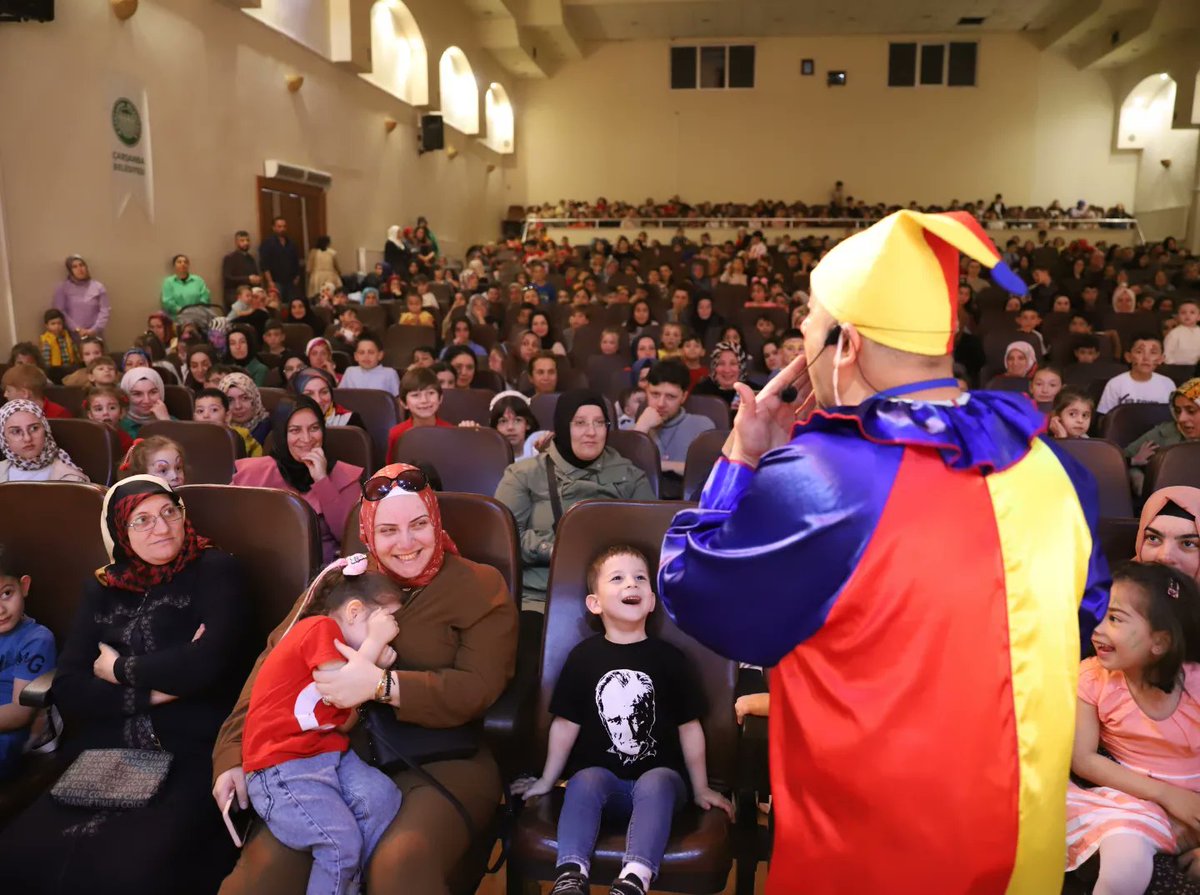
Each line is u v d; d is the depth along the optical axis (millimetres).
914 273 1016
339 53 11672
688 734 1809
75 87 7152
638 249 16906
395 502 1853
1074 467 1069
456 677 1795
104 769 1733
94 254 7438
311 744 1670
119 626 1944
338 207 12086
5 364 5809
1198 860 1568
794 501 1006
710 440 3262
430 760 1771
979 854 965
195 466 3465
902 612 972
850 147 19906
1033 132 19547
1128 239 18500
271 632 2002
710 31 19375
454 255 16953
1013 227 18500
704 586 1068
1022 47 19328
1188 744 1686
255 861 1579
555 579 2006
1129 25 16938
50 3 6387
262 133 10109
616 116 20266
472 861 1760
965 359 7352
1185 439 3518
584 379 5703
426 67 14438
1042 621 975
